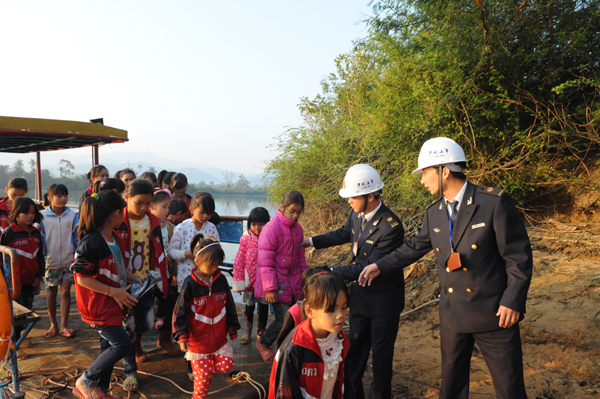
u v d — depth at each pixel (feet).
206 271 9.08
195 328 9.16
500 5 16.57
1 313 7.88
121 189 15.35
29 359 11.57
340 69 30.60
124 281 9.69
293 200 11.15
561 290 14.03
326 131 29.30
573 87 18.07
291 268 11.50
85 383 8.79
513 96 18.22
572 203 18.63
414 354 13.21
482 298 7.40
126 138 25.09
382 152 23.44
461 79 17.67
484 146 19.08
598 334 11.57
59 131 19.84
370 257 9.40
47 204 18.29
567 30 16.99
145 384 10.38
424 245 8.64
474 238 7.40
